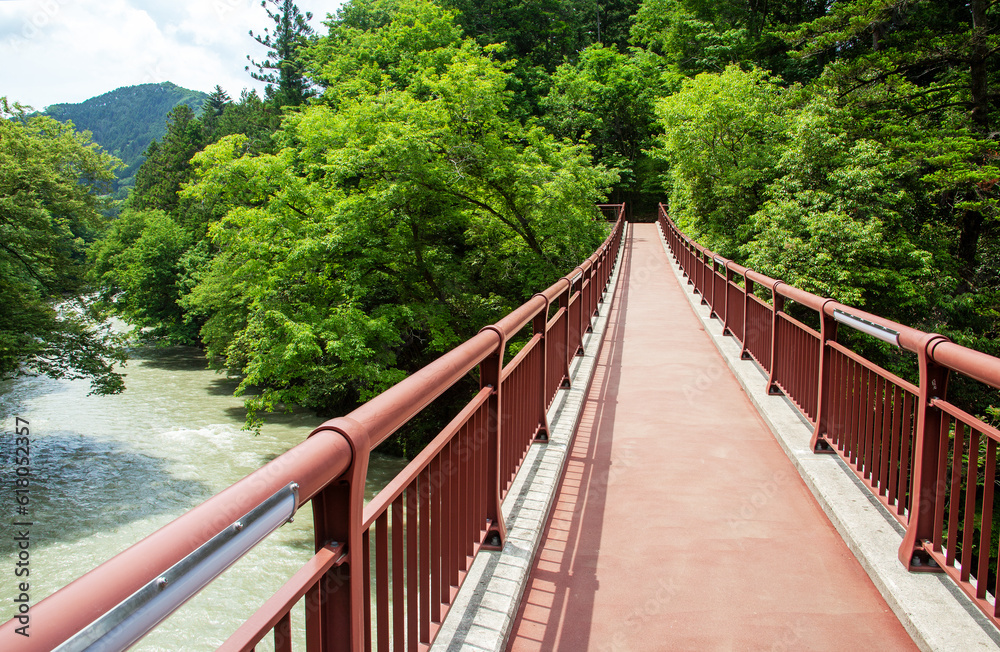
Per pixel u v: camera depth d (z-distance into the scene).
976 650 2.45
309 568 1.34
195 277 36.72
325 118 20.55
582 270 7.36
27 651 0.61
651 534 3.65
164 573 0.82
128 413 24.73
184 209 47.84
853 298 15.18
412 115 19.22
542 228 22.42
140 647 9.49
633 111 48.75
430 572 2.35
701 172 25.00
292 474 1.16
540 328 4.71
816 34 19.66
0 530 14.19
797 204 17.55
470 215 22.56
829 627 2.76
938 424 2.91
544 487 3.92
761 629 2.75
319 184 20.98
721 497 4.14
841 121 18.64
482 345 2.66
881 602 2.95
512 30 46.91
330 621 1.49
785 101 22.14
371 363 18.19
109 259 43.09
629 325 11.22
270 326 18.14
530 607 2.92
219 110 78.31
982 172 15.42
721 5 44.22
